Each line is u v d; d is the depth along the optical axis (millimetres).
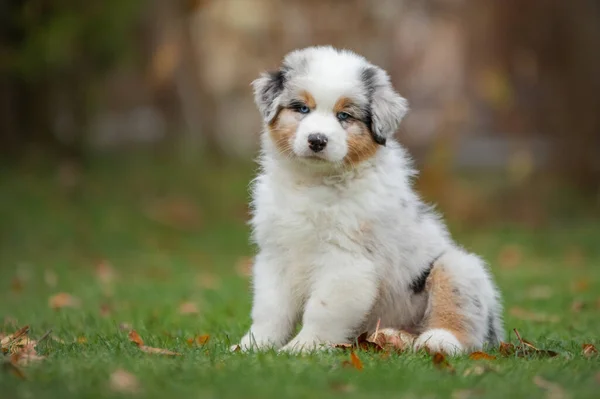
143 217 17672
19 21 18406
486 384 4695
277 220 6020
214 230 17547
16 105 19703
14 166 18984
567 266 14375
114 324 7383
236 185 19625
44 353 5613
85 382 4559
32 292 11094
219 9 22062
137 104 22391
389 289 6090
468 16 20094
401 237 6066
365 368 5051
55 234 16406
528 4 20094
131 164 20219
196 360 5262
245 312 8484
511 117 21250
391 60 20359
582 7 20312
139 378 4664
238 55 22562
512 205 19438
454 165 20938
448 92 20062
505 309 9102
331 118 6031
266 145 6387
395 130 6191
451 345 5805
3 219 16672
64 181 18500
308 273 6020
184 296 10414
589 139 20578
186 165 20625
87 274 13117
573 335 7117
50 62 18609
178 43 21062
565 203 19562
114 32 18984
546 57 20422
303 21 21359
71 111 20203
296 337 5883
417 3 20328
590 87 20531
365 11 20578
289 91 6152
